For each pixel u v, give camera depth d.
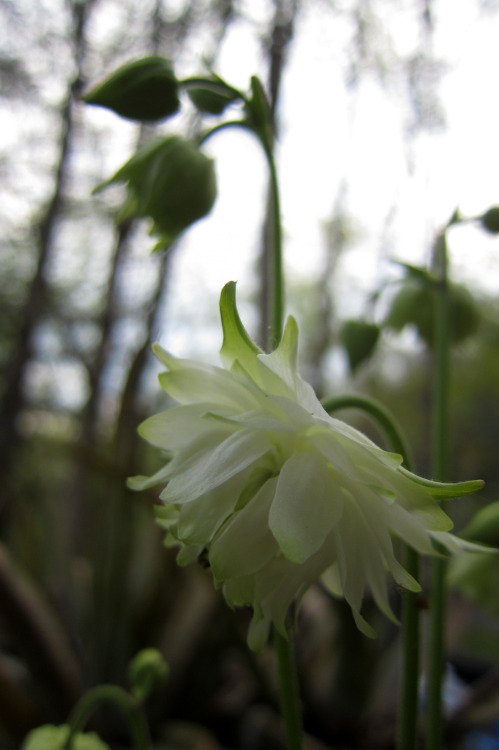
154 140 0.14
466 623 0.29
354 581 0.09
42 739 0.15
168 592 0.26
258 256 0.36
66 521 0.37
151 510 0.24
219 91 0.13
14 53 0.45
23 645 0.22
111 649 0.24
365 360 0.17
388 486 0.09
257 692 0.26
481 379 0.55
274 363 0.09
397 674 0.25
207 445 0.10
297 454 0.09
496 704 0.22
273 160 0.13
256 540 0.09
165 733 0.24
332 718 0.24
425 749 0.13
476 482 0.08
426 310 0.17
